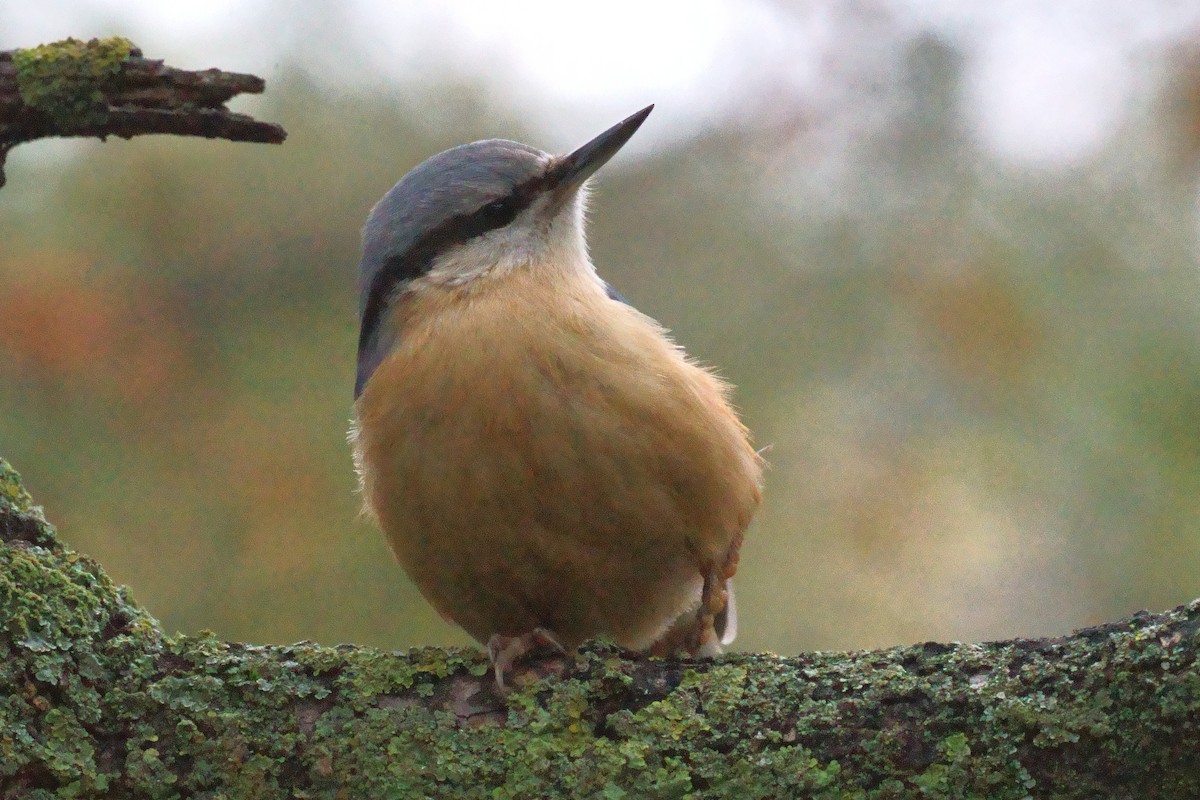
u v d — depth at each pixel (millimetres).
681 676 5676
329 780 5512
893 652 5582
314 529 10594
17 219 10953
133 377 10703
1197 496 10633
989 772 5176
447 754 5531
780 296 11477
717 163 11922
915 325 11180
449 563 7234
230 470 10633
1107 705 5117
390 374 7168
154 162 11219
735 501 7215
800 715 5441
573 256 7961
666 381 6988
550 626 7641
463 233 7777
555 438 6777
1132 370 10719
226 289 11117
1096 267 10938
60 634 5645
